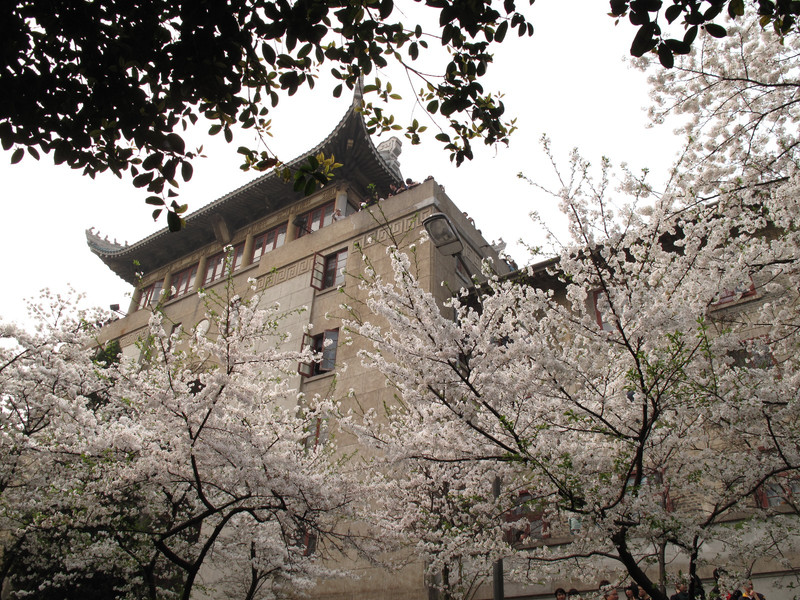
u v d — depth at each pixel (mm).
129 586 15508
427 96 7387
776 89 10352
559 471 8875
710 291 9750
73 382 13508
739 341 9867
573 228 9633
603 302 9000
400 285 9586
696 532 8547
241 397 11812
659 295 8750
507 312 9641
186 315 30031
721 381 9336
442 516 13430
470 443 10367
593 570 10797
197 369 15438
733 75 10500
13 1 5512
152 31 5883
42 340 13680
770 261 10086
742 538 11508
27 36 5824
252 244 30625
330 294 24047
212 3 5730
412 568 16438
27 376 12977
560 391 9406
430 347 9258
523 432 9984
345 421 11602
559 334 9859
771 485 10570
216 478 12734
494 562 10250
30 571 16766
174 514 13680
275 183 29562
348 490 13359
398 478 14008
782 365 10992
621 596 13109
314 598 17531
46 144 6145
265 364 13195
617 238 9664
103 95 5988
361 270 23797
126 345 31969
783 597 11664
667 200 9828
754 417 9086
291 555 15000
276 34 6168
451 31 6480
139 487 13672
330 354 22172
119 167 6590
